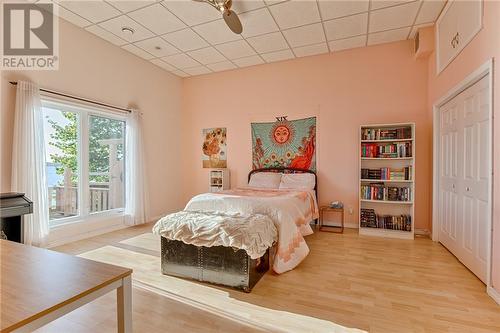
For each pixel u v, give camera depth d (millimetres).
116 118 4258
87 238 3668
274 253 2646
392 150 3885
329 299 2031
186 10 3168
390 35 3799
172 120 5422
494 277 2045
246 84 5090
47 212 3111
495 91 2055
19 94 2891
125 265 2713
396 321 1742
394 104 4023
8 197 2545
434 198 3514
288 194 3525
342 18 3340
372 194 3953
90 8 3125
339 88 4359
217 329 1661
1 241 1383
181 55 4516
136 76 4535
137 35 3795
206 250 2287
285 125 4762
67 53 3438
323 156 4480
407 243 3449
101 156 4082
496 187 2031
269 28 3588
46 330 1650
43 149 3084
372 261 2822
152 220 4855
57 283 926
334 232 4016
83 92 3639
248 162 5094
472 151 2504
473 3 2387
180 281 2342
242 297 2066
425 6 3090
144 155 4602
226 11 2680
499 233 1981
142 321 1743
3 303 793
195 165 5621
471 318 1773
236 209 2830
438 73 3346
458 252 2828
